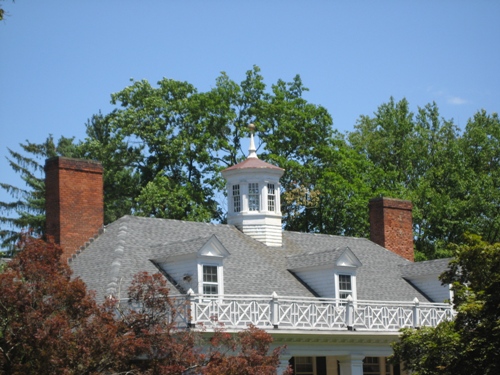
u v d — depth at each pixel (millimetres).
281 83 68625
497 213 68688
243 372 28016
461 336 32406
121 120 64875
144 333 27672
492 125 77125
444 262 46562
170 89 66500
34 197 73875
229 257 41000
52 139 74938
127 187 66062
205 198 65000
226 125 65562
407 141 77312
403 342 35188
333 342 39344
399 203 52844
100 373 26797
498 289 31078
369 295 43812
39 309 26609
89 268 37906
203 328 33062
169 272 38000
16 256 28234
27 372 26312
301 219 66938
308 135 67125
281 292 40156
